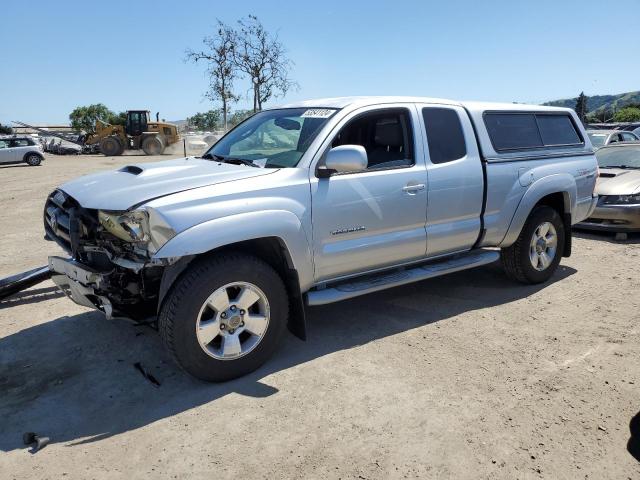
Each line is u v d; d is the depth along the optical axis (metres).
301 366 3.91
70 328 4.59
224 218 3.42
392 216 4.31
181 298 3.38
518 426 3.15
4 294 4.90
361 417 3.26
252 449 2.96
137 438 3.07
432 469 2.80
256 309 3.81
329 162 3.75
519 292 5.53
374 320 4.79
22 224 9.62
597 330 4.52
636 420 3.20
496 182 5.01
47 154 40.31
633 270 6.28
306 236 3.83
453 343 4.29
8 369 3.88
